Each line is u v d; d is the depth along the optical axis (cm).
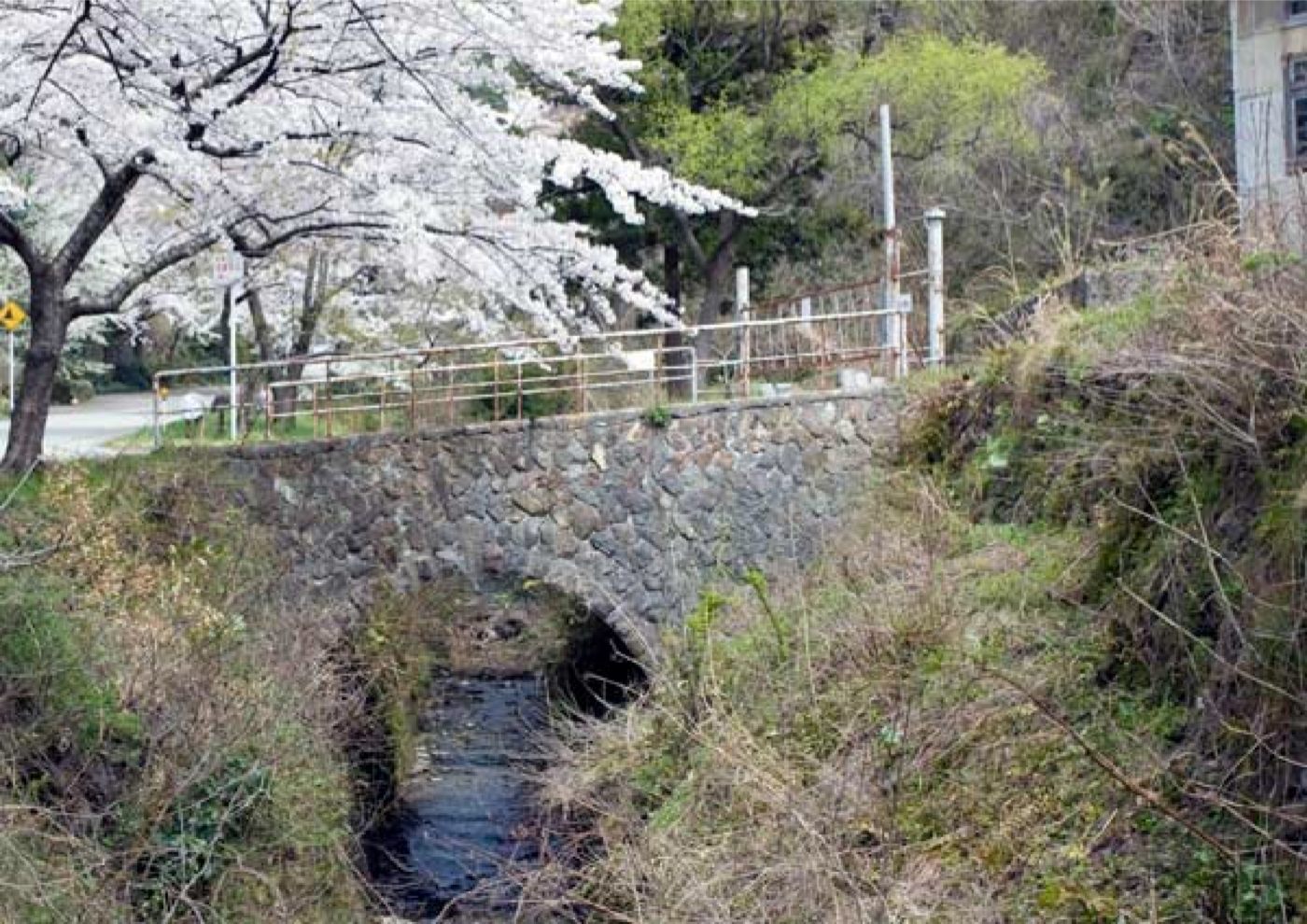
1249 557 820
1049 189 2527
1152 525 979
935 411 1677
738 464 1705
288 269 1955
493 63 1545
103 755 963
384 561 1559
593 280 1580
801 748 1013
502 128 1453
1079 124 2703
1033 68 2562
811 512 1727
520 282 1534
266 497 1508
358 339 2183
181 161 1212
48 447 1819
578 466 1642
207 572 1349
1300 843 714
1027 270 2459
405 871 1420
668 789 1081
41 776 928
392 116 1353
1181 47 2803
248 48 1305
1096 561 1045
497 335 1920
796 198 2594
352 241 1593
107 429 2220
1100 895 765
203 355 3189
